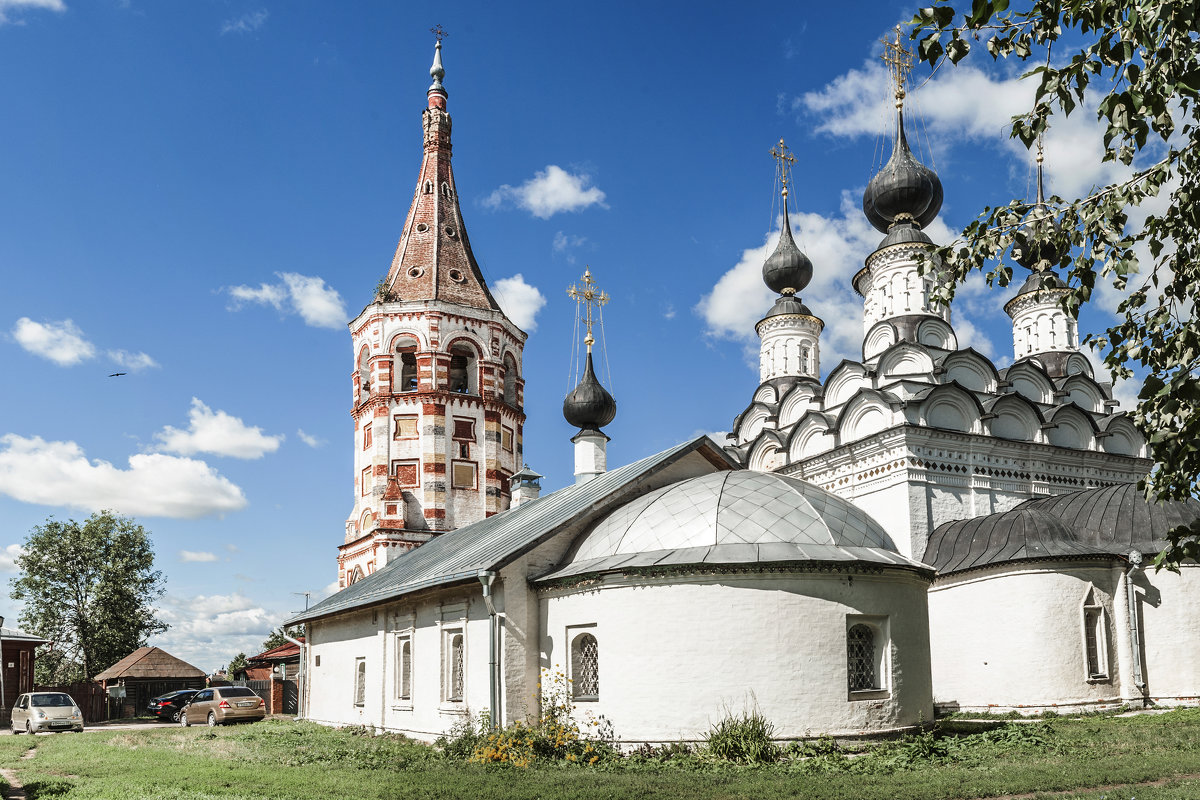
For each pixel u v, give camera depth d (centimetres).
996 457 3166
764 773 1519
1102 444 3375
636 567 1847
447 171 5319
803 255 4366
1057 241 816
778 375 4256
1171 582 2572
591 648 1958
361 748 2153
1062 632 2517
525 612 2031
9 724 4059
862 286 3991
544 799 1327
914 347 3441
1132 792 1246
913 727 1889
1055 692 2483
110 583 5522
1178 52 700
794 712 1772
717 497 2003
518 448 4919
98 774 1803
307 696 3381
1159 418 759
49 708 3394
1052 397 3553
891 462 3064
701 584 1830
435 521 4459
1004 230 839
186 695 4391
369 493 4612
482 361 4781
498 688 1973
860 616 1866
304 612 3384
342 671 3003
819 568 1833
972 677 2652
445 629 2273
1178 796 1195
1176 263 813
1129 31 668
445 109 5469
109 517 5681
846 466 3266
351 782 1548
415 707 2392
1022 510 2727
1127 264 769
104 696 4669
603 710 1866
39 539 5512
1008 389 3431
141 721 4412
